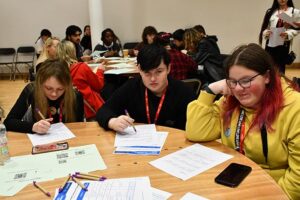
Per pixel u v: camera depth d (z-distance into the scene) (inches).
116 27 302.2
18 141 60.7
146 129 64.8
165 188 41.5
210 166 47.6
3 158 51.0
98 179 44.1
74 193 40.4
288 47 159.6
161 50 66.9
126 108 75.2
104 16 298.7
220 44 308.7
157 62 65.7
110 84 143.9
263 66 48.6
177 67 137.9
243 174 44.1
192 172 45.8
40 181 44.7
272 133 50.2
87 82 112.6
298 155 47.6
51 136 62.9
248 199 38.4
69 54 122.0
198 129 56.8
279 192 39.8
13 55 297.7
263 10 302.7
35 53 296.0
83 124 70.0
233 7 301.9
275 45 153.6
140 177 44.4
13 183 44.4
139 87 74.0
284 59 159.2
